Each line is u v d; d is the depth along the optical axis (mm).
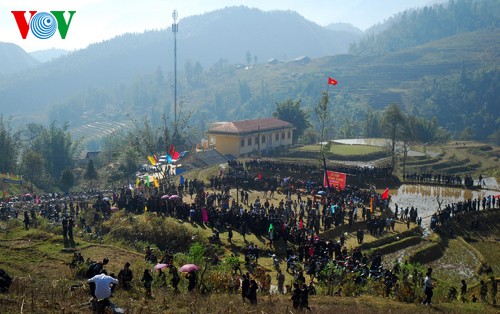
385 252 39000
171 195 45844
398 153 80688
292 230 37938
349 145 93750
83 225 41781
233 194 54750
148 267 27750
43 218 43406
